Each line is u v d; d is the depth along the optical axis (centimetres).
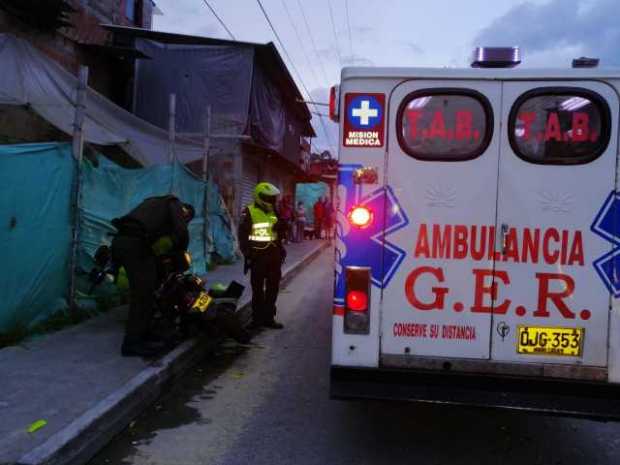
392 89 398
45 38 1300
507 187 392
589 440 461
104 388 471
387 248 399
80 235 704
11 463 341
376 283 399
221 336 715
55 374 500
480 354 392
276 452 422
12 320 593
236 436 449
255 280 800
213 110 1717
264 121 1916
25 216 595
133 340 563
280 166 2442
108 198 786
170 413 494
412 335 397
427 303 396
